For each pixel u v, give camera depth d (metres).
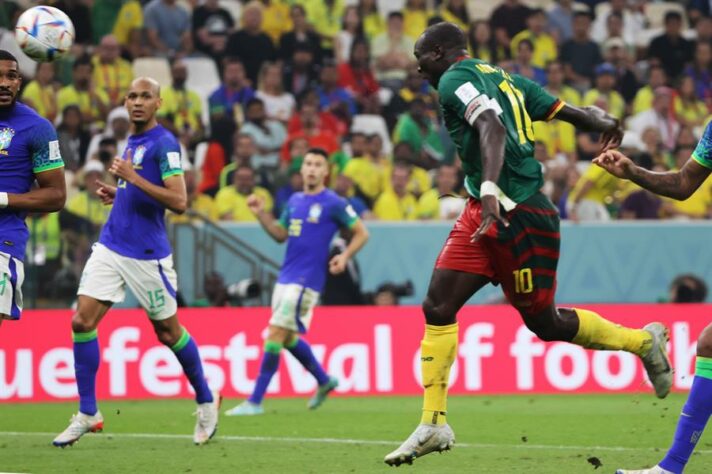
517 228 15.58
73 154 44.19
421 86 48.53
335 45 49.38
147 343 33.38
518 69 50.16
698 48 52.16
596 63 51.16
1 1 46.94
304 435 23.80
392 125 47.97
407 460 15.65
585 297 41.66
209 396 21.62
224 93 46.88
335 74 48.03
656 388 17.97
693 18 53.72
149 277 20.89
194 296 38.53
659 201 44.31
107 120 45.62
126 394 33.16
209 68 48.38
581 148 47.50
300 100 47.62
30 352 33.06
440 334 15.90
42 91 45.22
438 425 15.77
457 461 19.06
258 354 33.84
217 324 33.81
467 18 51.94
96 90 46.06
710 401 14.47
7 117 18.27
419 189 44.72
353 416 28.05
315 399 29.86
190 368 21.36
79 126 44.69
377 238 40.62
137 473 17.70
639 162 47.62
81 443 22.22
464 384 33.97
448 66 16.28
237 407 28.67
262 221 29.12
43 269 37.91
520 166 15.67
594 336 16.88
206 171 45.16
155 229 21.03
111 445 21.78
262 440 22.75
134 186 20.73
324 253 29.09
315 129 46.31
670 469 14.61
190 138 46.25
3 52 18.06
